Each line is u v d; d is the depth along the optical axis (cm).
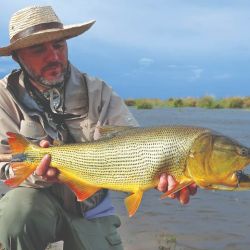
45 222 165
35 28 169
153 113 1306
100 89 176
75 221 172
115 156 147
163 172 141
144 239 215
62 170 154
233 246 206
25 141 156
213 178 135
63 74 170
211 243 211
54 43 168
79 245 171
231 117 1133
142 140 144
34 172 157
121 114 176
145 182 144
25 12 171
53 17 173
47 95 171
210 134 136
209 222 238
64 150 153
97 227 174
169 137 140
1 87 174
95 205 175
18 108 173
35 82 172
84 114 174
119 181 148
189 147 137
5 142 169
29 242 163
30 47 167
